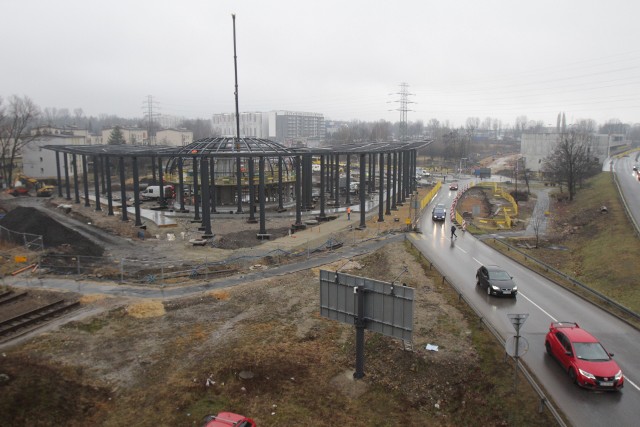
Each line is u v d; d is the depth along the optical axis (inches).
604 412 660.7
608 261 1435.8
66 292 1190.3
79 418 699.4
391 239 1856.5
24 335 948.0
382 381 805.9
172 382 795.4
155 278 1332.4
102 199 3270.2
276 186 2955.2
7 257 1507.1
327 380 814.5
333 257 1573.6
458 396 746.8
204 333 985.5
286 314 1086.4
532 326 969.5
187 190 3088.1
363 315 786.8
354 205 2896.2
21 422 656.4
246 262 1520.7
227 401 749.3
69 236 1840.6
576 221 2201.0
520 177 4325.8
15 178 4126.5
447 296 1136.8
